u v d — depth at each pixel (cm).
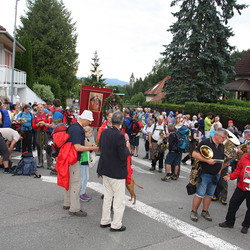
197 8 2678
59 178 510
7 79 2255
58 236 446
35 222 492
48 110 1026
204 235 486
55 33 4356
